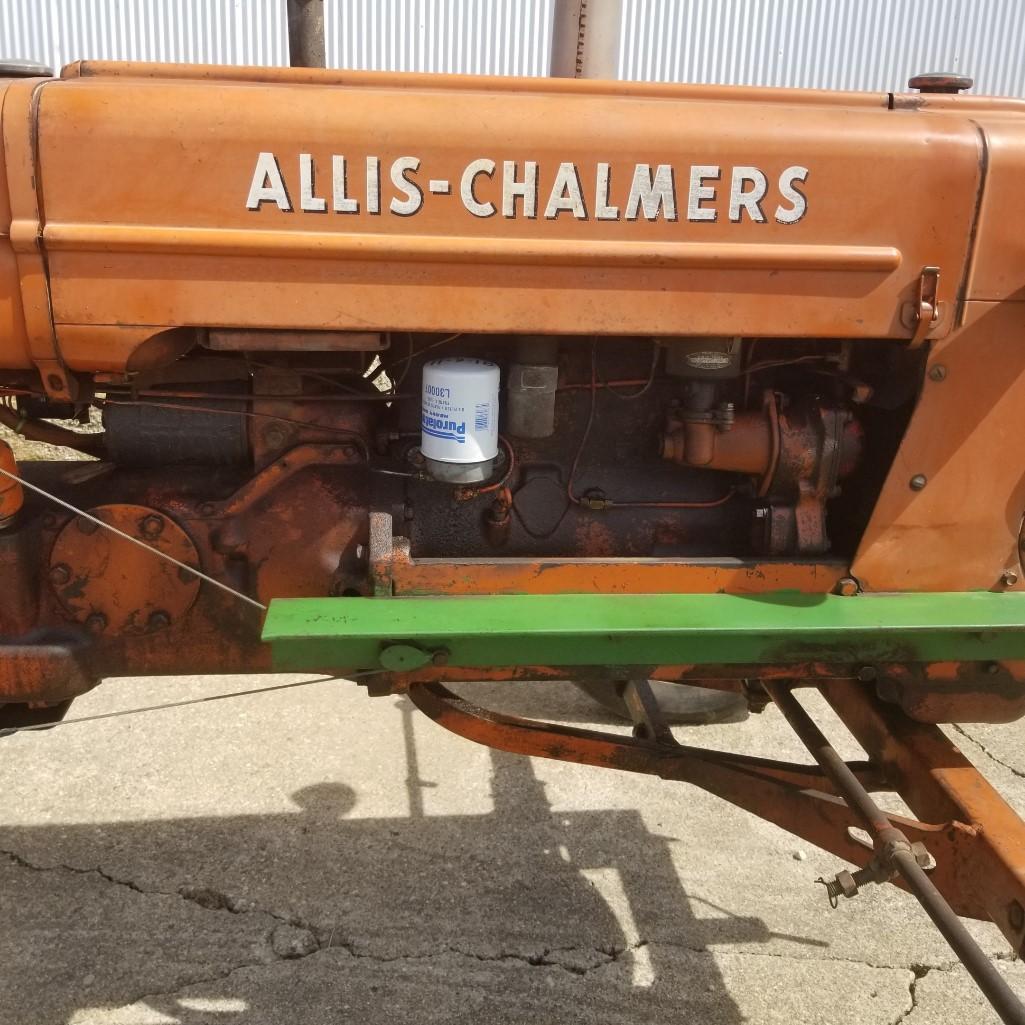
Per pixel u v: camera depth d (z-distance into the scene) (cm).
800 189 161
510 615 166
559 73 261
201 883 232
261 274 155
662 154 158
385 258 156
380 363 195
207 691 312
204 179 152
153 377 178
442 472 175
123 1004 199
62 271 153
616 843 253
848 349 185
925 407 175
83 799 260
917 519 182
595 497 197
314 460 184
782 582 184
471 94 161
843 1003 208
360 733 295
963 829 158
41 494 177
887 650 174
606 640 168
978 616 172
